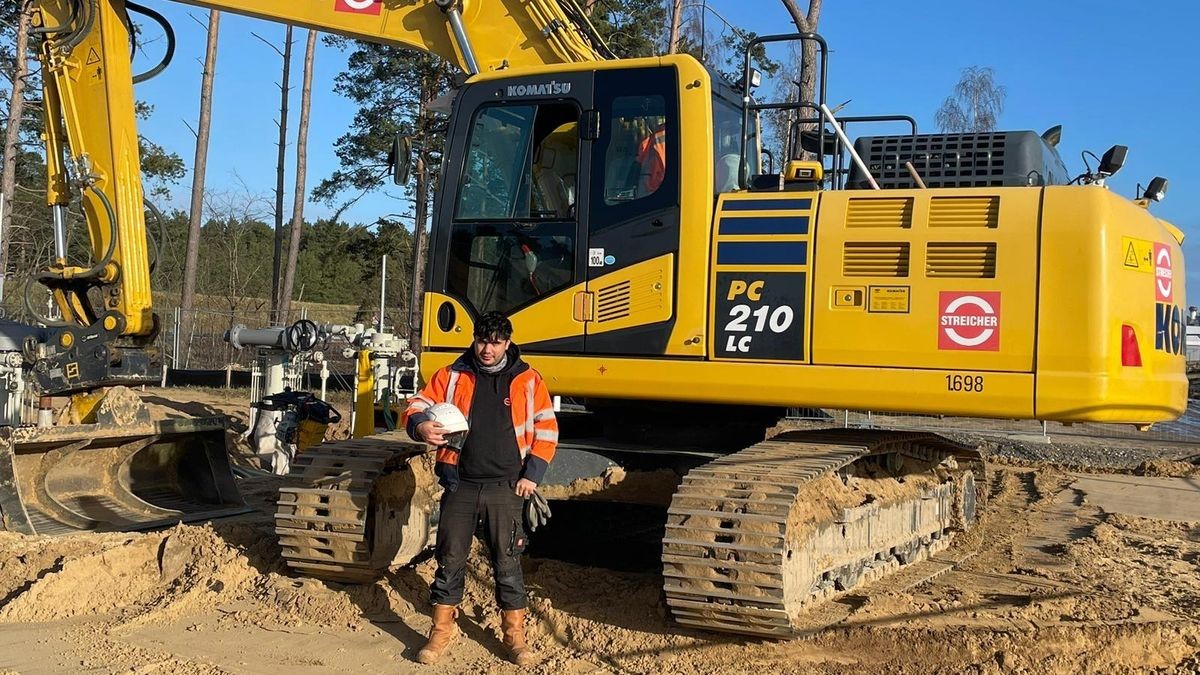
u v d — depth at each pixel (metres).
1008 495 11.16
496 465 4.94
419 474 6.70
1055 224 5.21
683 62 5.83
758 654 5.03
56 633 5.40
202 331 26.94
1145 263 5.45
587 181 5.95
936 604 5.92
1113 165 5.86
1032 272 5.20
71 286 7.45
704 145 5.73
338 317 31.78
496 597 5.05
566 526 7.60
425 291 6.32
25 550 6.54
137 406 8.02
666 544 4.93
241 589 6.10
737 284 5.61
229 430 12.71
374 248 33.94
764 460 5.48
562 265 5.97
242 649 5.14
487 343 4.91
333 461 6.07
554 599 5.91
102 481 7.76
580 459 6.26
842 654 5.10
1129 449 15.30
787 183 5.92
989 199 5.36
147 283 7.43
